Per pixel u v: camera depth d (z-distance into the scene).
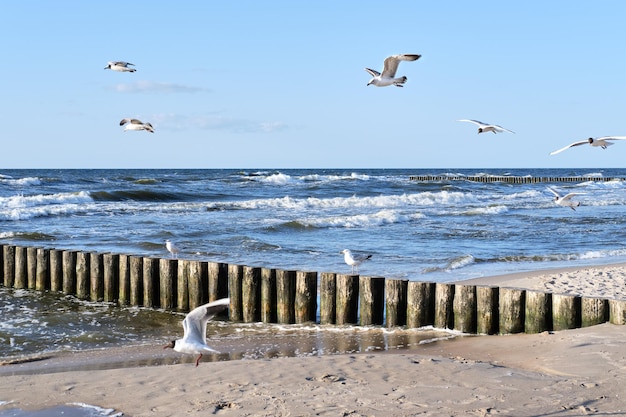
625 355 9.80
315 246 24.38
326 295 14.15
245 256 21.89
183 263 15.95
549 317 12.32
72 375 9.66
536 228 30.38
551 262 21.19
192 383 9.11
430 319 13.38
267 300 14.64
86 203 38.44
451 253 22.91
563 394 8.27
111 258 17.03
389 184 65.50
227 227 29.02
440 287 13.22
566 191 62.00
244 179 66.38
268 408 7.98
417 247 24.38
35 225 29.19
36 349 12.59
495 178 94.19
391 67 10.77
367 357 10.36
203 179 66.25
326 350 11.99
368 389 8.62
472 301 12.90
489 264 20.69
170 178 68.81
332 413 7.73
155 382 9.20
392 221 32.28
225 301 7.15
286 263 20.52
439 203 45.91
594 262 21.14
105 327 14.37
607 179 100.94
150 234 26.50
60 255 18.03
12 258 18.80
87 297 17.41
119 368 10.70
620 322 11.59
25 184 48.75
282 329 13.93
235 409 7.99
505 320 12.59
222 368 9.84
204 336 7.05
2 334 13.65
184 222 30.91
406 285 13.55
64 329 14.13
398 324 13.62
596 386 8.55
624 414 7.55
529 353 10.62
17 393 8.82
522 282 16.47
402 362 9.98
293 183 64.12
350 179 72.94
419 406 7.92
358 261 15.49
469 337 12.59
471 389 8.55
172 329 14.28
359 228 29.95
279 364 9.98
